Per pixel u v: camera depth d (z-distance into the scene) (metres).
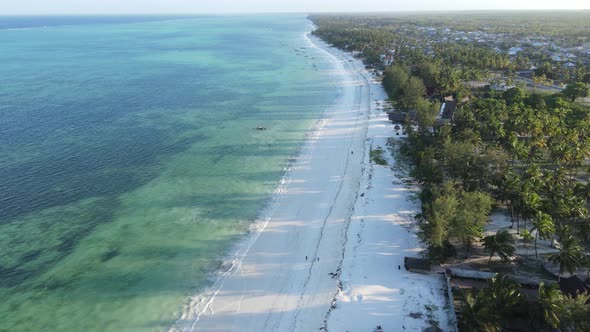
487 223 66.25
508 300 46.12
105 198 79.12
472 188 73.25
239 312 52.81
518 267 58.47
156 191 82.31
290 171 91.81
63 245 65.00
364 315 51.53
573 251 52.34
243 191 82.94
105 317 52.00
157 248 65.06
